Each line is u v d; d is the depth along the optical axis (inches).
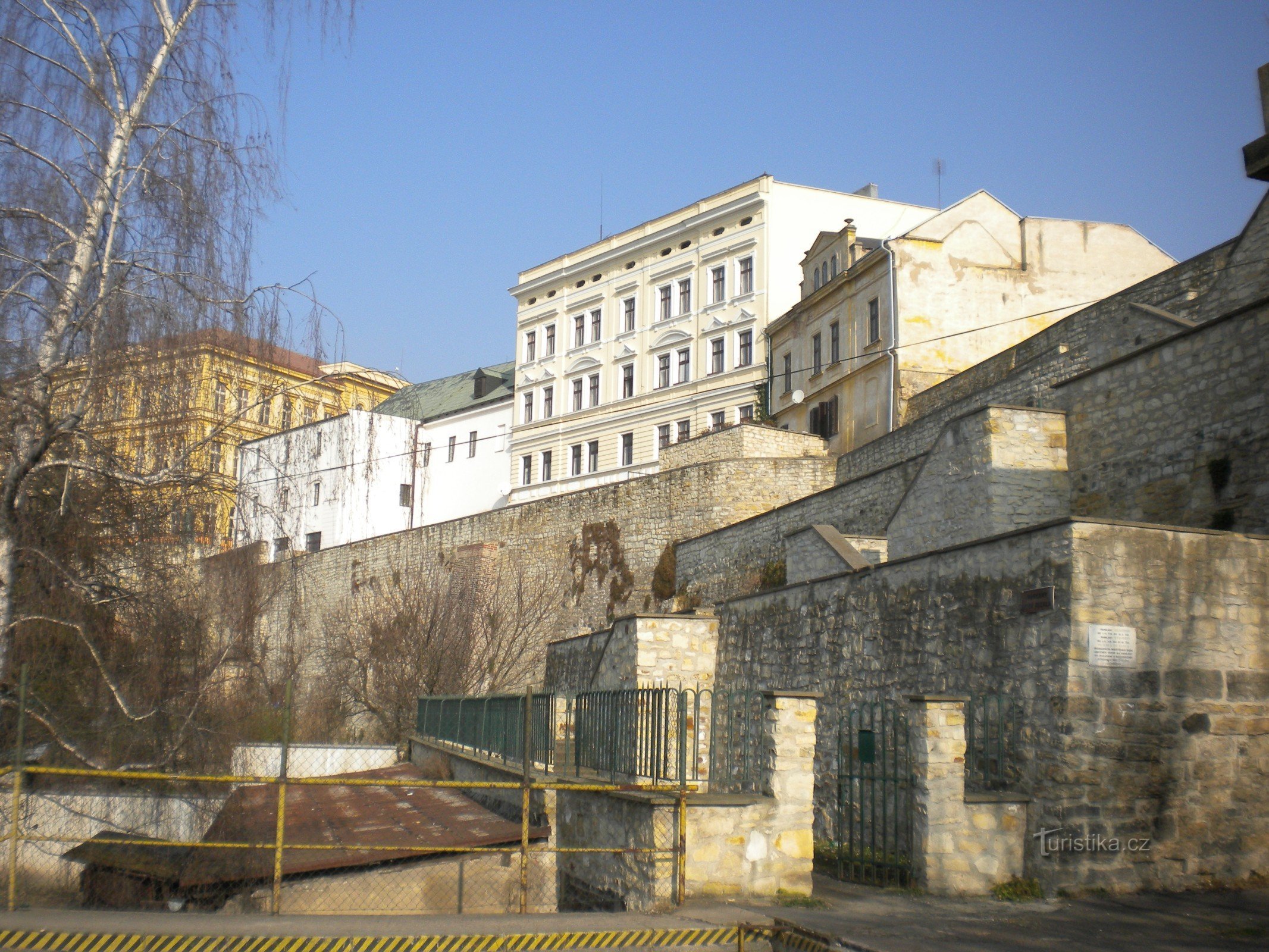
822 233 1710.1
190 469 508.7
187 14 518.9
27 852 477.1
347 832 525.7
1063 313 1445.6
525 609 1656.0
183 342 492.4
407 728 1371.8
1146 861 433.4
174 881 459.2
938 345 1405.0
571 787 437.7
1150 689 443.8
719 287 2025.1
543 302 2427.4
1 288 477.4
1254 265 691.4
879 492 1037.2
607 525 1609.3
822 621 647.8
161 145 502.9
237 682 526.9
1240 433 551.8
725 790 471.8
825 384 1615.4
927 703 444.1
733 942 367.2
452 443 2581.2
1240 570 463.8
